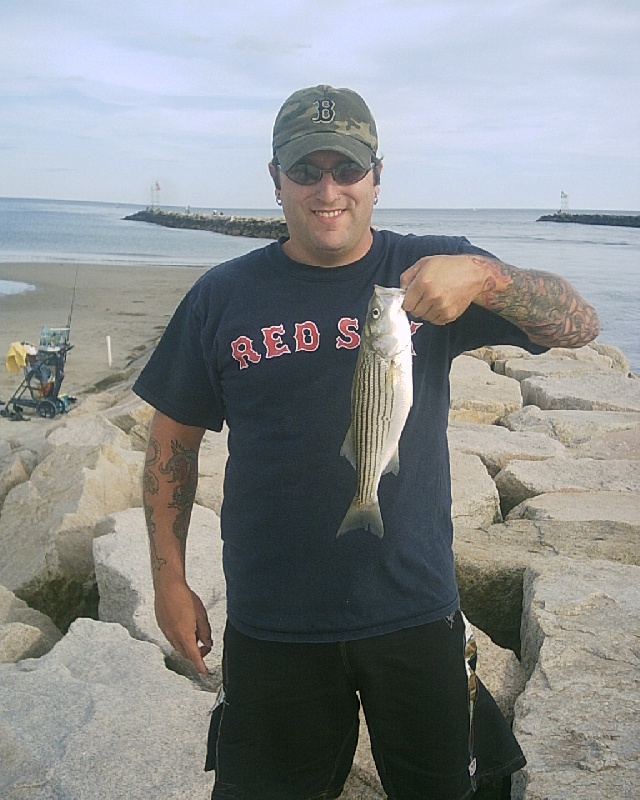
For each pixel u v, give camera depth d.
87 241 33.56
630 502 2.78
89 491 2.92
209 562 2.35
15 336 9.82
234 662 1.25
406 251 1.25
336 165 1.17
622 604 1.93
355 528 1.16
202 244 32.12
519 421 3.87
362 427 1.13
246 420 1.22
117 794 1.42
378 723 1.22
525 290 1.14
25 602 2.49
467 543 2.40
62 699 1.69
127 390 5.42
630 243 32.44
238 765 1.24
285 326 1.20
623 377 4.73
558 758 1.44
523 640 1.96
